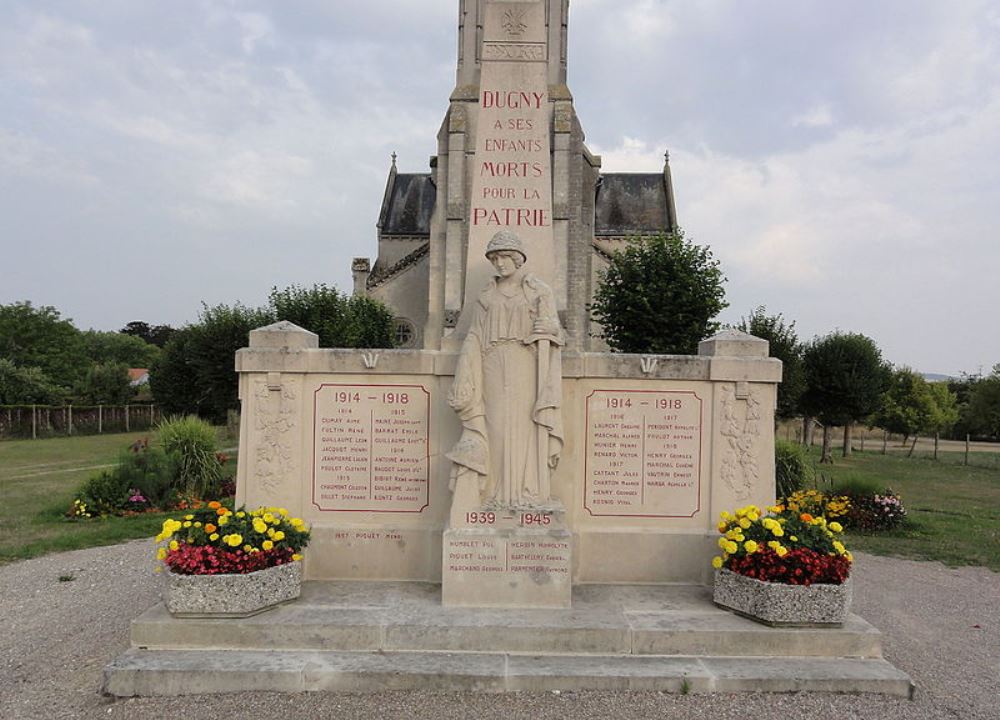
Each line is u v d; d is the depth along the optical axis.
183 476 14.41
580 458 7.23
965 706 5.19
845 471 23.94
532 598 6.28
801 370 27.06
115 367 48.72
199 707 5.04
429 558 7.12
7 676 5.66
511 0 7.22
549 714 4.92
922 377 38.25
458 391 6.39
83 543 10.77
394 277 37.25
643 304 23.92
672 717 4.90
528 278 6.61
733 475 7.18
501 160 7.18
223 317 29.52
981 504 16.56
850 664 5.58
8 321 54.28
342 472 7.24
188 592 5.73
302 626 5.72
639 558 7.16
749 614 5.98
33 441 33.84
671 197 42.69
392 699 5.14
